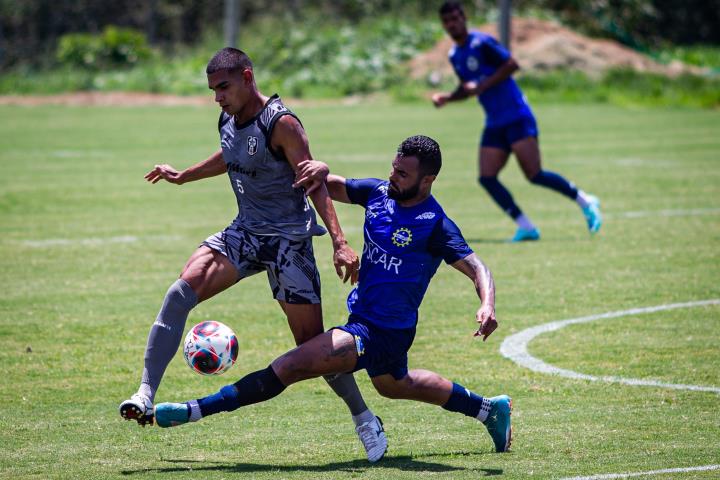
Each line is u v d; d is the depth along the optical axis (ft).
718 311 98.37
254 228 60.90
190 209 161.38
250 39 445.78
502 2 353.31
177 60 440.04
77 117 313.12
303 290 61.11
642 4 505.25
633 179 190.29
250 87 59.77
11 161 216.95
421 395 59.93
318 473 56.24
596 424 66.08
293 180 60.39
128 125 290.97
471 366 81.00
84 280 112.57
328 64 409.08
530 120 132.67
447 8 132.57
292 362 56.13
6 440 63.41
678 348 85.66
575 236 138.82
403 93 373.61
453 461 58.75
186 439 63.98
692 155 224.53
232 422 68.03
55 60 458.50
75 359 83.30
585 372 79.10
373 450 58.95
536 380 77.15
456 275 117.80
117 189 180.75
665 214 154.51
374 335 57.47
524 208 163.12
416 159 57.36
